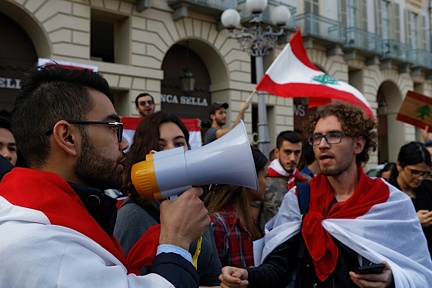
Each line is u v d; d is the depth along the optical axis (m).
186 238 1.32
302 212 2.29
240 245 2.48
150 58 11.61
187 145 2.59
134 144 2.36
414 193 3.62
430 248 3.14
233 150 1.41
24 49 10.27
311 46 15.74
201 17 12.71
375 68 18.98
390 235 2.11
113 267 1.12
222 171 1.40
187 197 1.37
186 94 13.23
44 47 9.98
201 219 1.37
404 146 3.52
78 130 1.29
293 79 5.71
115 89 11.17
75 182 1.32
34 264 0.99
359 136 2.24
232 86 13.41
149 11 11.62
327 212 2.22
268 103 14.48
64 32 10.09
